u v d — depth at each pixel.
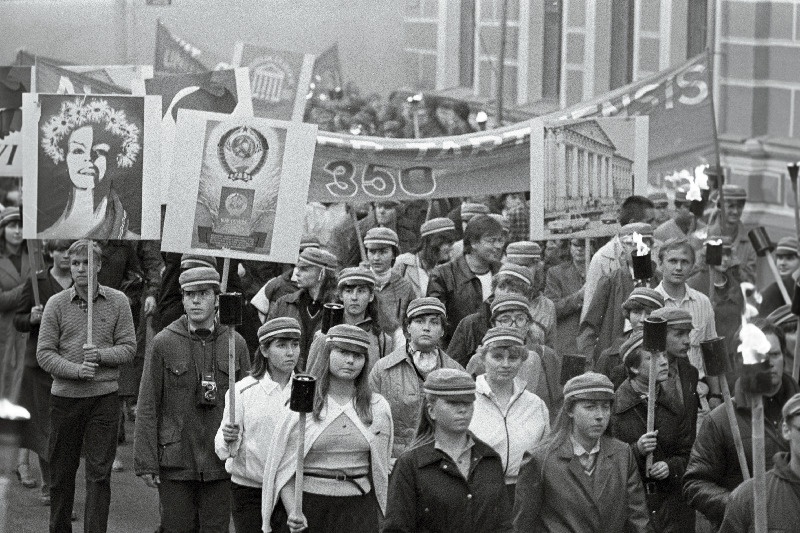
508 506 10.90
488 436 12.20
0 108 20.12
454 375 10.77
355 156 16.75
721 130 22.47
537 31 24.19
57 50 26.42
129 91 18.03
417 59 25.25
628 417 12.48
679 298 14.49
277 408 12.51
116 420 14.46
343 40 25.16
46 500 16.12
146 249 18.69
